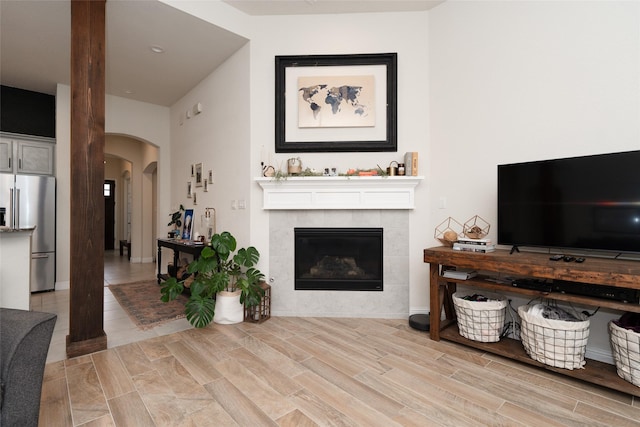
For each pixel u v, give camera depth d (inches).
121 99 197.6
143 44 137.7
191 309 108.9
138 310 136.0
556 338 80.6
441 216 124.0
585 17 92.4
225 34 130.3
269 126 134.6
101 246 98.3
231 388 76.4
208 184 167.0
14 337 53.7
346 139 131.2
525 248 103.8
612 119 88.0
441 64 124.3
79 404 69.9
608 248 80.4
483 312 96.3
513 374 83.5
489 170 112.0
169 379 80.3
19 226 161.5
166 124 214.8
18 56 146.6
